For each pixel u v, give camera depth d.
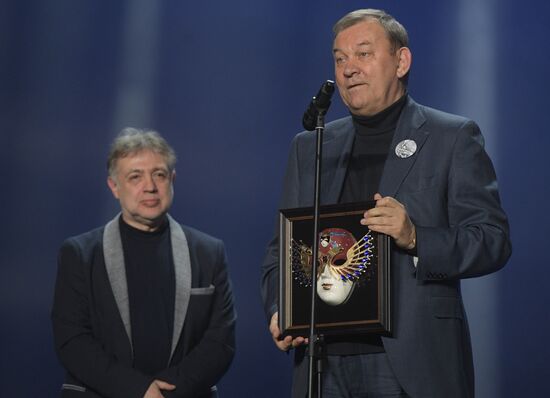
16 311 22.17
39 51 22.92
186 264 14.66
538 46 22.89
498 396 22.28
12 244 22.34
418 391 10.86
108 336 14.18
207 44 23.47
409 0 23.25
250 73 23.45
